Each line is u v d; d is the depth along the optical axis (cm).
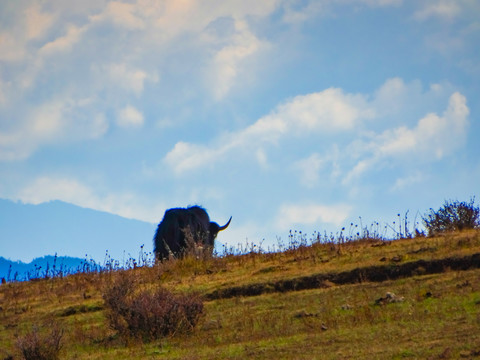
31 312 6172
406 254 5997
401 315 4762
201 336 4916
